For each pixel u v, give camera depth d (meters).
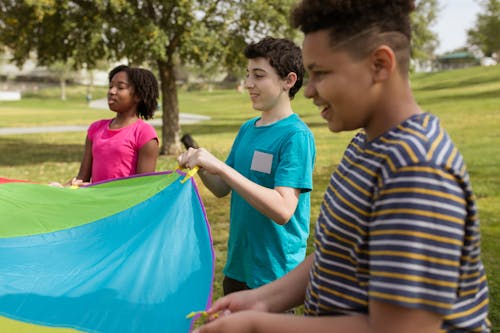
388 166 1.09
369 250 1.12
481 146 12.48
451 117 18.80
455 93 29.19
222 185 2.57
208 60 12.69
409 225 1.01
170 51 12.80
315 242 1.34
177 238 2.12
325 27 1.18
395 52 1.15
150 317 1.76
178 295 1.86
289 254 2.49
